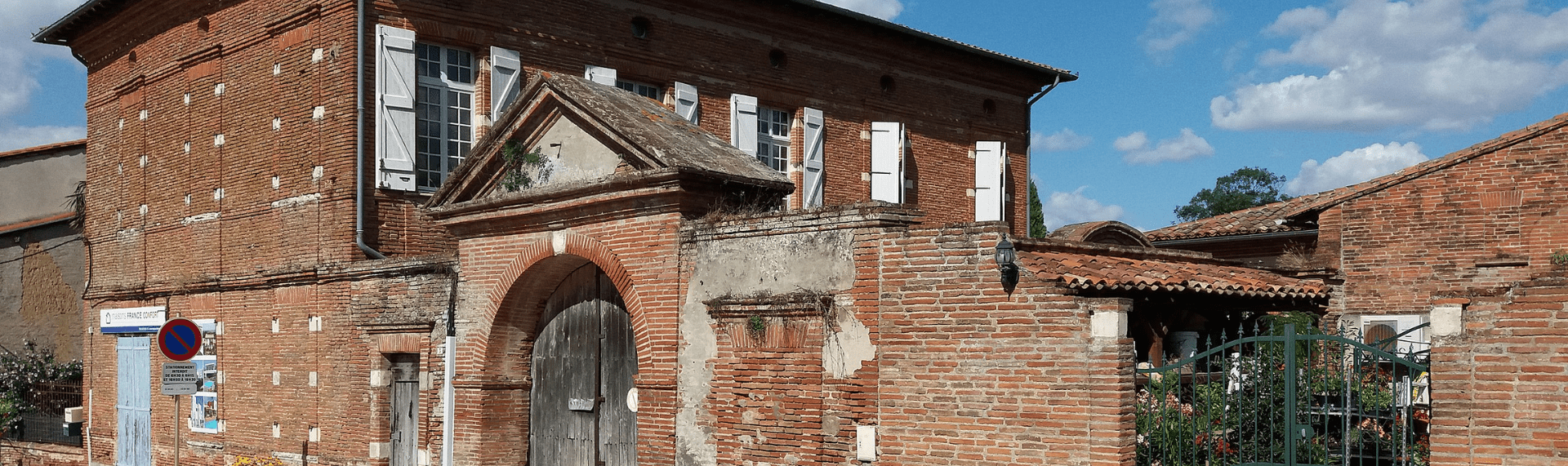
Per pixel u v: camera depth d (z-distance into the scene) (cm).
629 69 2184
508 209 1562
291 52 1970
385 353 1758
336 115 1870
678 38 2267
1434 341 980
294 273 1898
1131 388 1093
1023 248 1183
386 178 1872
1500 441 939
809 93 2477
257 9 2041
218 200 2122
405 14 1914
